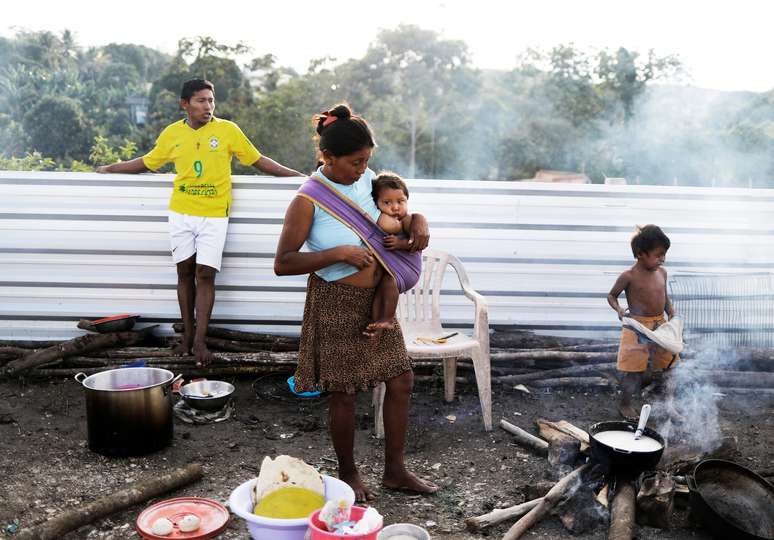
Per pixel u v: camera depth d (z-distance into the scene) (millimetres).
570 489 3629
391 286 3555
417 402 5387
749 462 4332
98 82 92312
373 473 4156
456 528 3535
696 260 6156
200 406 4902
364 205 3531
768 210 6070
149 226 5914
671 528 3502
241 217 5863
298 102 57406
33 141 59125
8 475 4020
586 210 6039
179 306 5836
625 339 4988
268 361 5602
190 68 57156
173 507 3467
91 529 3441
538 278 6109
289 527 2928
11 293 6016
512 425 4758
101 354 5750
